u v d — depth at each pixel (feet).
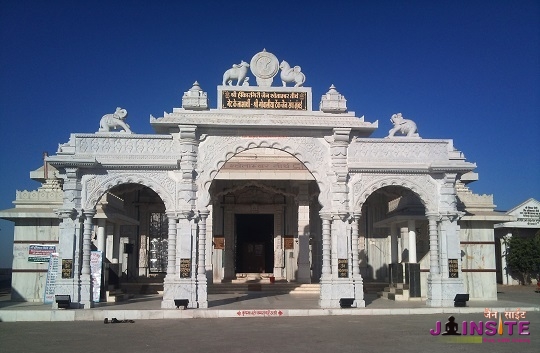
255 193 94.63
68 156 55.98
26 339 39.06
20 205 67.82
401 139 59.72
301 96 59.52
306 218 84.79
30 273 66.03
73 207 55.98
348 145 59.36
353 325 45.68
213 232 92.22
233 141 58.59
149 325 46.57
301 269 83.30
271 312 53.11
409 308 55.16
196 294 55.72
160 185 57.52
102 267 62.18
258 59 60.03
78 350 34.35
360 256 89.66
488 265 68.18
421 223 70.28
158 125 57.36
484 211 69.51
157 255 92.53
